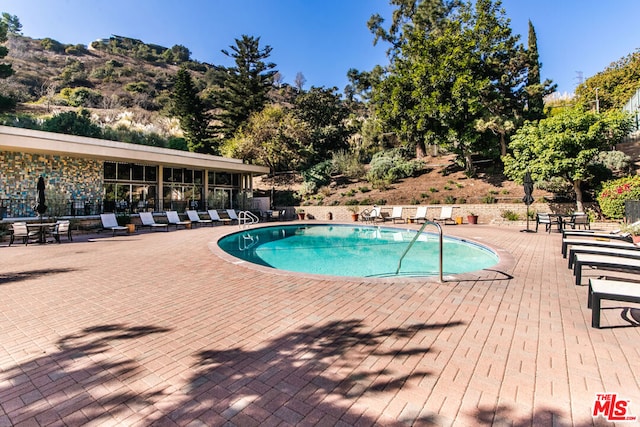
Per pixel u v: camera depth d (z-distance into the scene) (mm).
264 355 2764
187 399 2150
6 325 3434
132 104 50125
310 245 11266
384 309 3893
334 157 25609
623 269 4574
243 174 24422
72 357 2729
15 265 6586
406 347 2900
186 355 2770
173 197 19688
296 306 4020
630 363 2594
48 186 14695
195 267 6316
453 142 19438
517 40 19156
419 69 18750
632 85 24359
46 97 42438
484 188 18516
